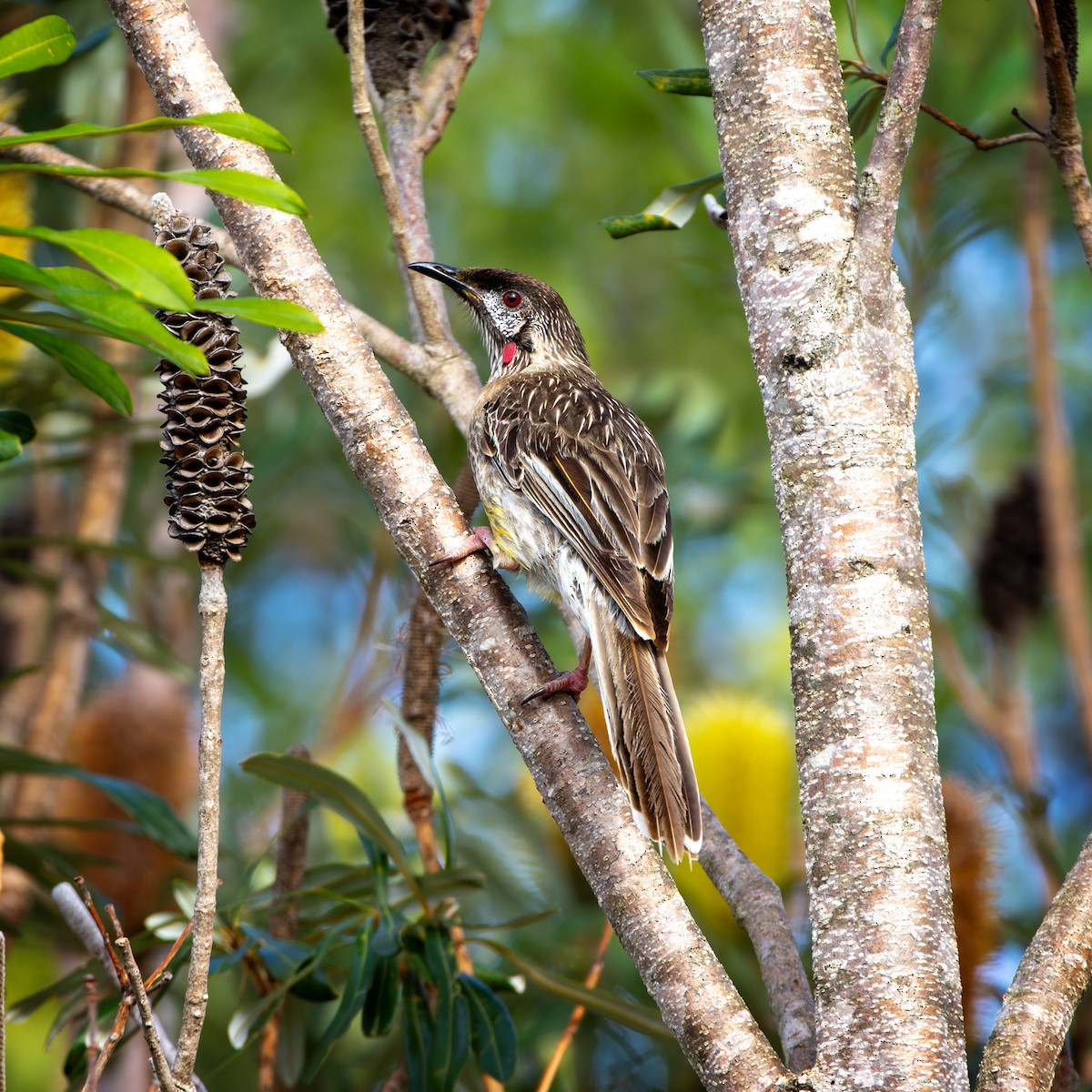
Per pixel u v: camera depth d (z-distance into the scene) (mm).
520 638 6133
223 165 6180
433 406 11430
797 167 5707
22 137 4438
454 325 12875
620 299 15664
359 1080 10086
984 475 14461
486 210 16031
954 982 4852
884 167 5633
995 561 10359
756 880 6383
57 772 8633
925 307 10938
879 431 5418
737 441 14789
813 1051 5418
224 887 9086
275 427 12219
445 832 7770
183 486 5199
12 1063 10672
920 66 5664
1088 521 13148
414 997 7742
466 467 9492
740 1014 4992
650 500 8977
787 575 5426
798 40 5867
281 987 7273
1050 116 6422
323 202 15266
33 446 11578
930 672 5254
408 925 7652
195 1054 4844
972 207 10727
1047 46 6277
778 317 5582
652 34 15422
